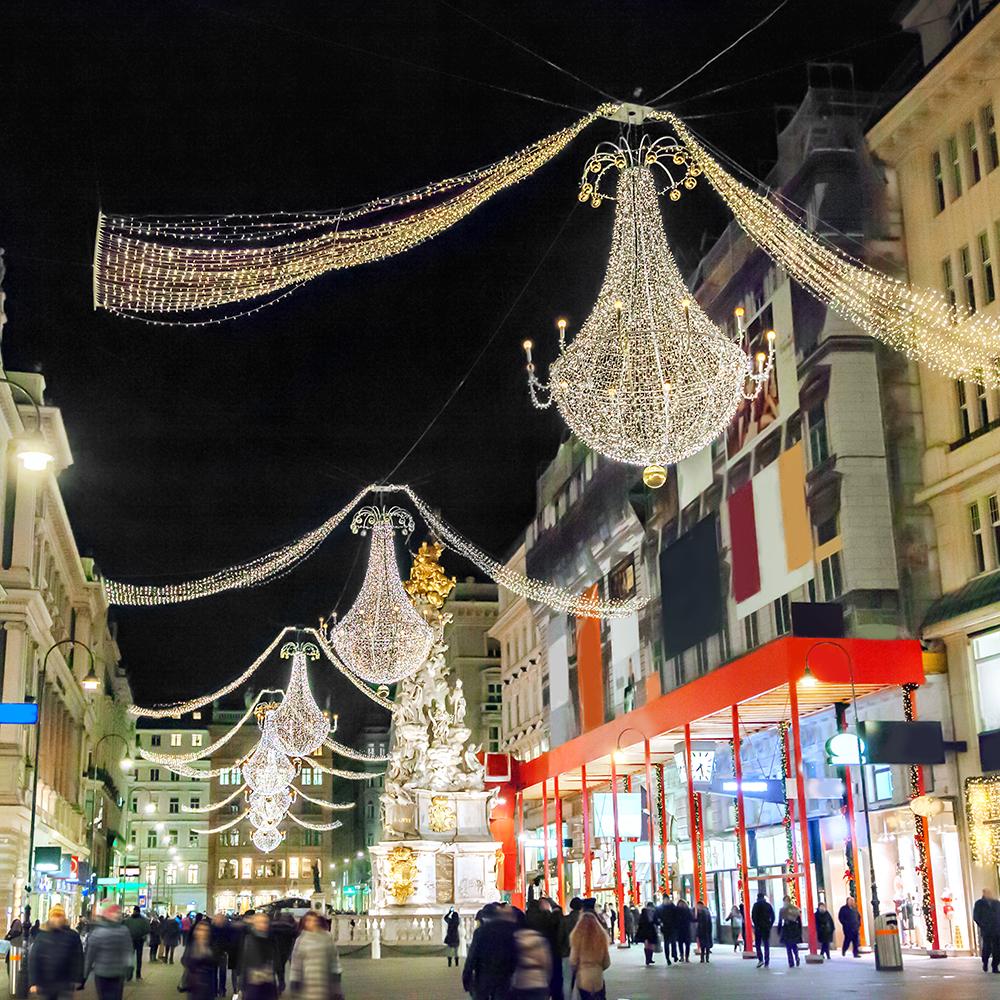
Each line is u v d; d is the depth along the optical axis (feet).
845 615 120.98
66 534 206.59
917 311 118.62
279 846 411.13
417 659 132.67
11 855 151.33
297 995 40.22
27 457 85.51
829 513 126.00
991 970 84.79
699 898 122.93
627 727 148.97
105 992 53.42
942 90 116.98
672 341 65.26
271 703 221.87
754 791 120.78
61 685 209.36
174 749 424.87
